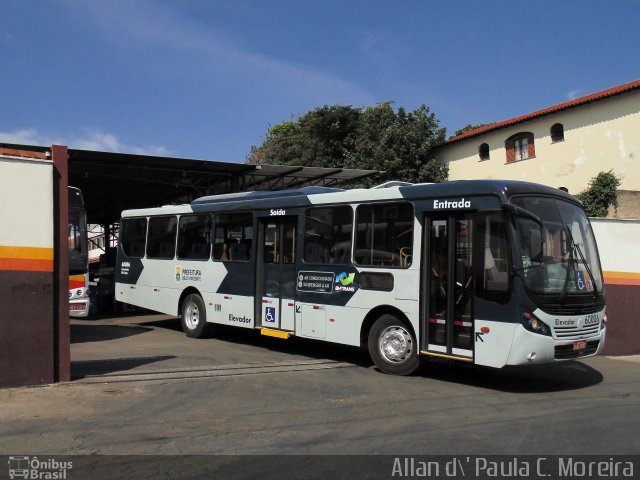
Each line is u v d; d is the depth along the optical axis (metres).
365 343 9.34
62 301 7.53
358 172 20.83
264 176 22.02
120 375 8.07
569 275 7.96
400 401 7.09
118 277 15.09
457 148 27.53
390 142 27.47
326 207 9.95
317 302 9.93
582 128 21.91
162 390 7.32
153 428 5.76
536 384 8.48
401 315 8.76
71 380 7.64
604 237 12.91
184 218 13.12
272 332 10.64
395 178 27.06
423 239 8.49
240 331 13.80
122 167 19.16
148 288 14.00
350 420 6.19
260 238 11.18
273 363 9.64
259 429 5.81
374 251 9.13
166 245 13.59
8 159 7.11
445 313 8.24
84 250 14.20
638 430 5.94
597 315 8.19
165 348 11.02
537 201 8.04
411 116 28.62
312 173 21.08
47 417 6.02
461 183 8.16
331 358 10.48
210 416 6.23
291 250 10.55
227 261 11.79
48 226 7.36
